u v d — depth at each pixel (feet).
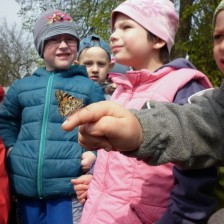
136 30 2.21
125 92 2.23
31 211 2.81
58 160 2.72
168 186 1.88
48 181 2.72
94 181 2.14
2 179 2.73
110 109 1.06
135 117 1.13
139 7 2.22
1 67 31.04
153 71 2.19
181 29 11.99
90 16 13.84
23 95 2.94
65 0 14.73
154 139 1.15
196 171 1.48
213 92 1.34
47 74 2.99
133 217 1.88
